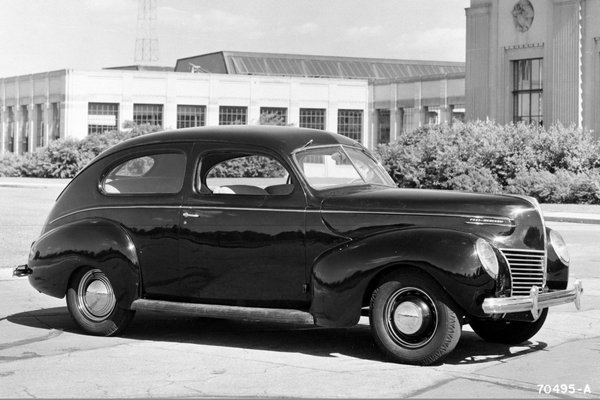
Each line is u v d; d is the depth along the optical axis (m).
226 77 70.50
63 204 8.75
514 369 7.09
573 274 13.62
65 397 6.16
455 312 7.04
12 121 77.44
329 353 7.70
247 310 7.75
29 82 73.56
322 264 7.39
